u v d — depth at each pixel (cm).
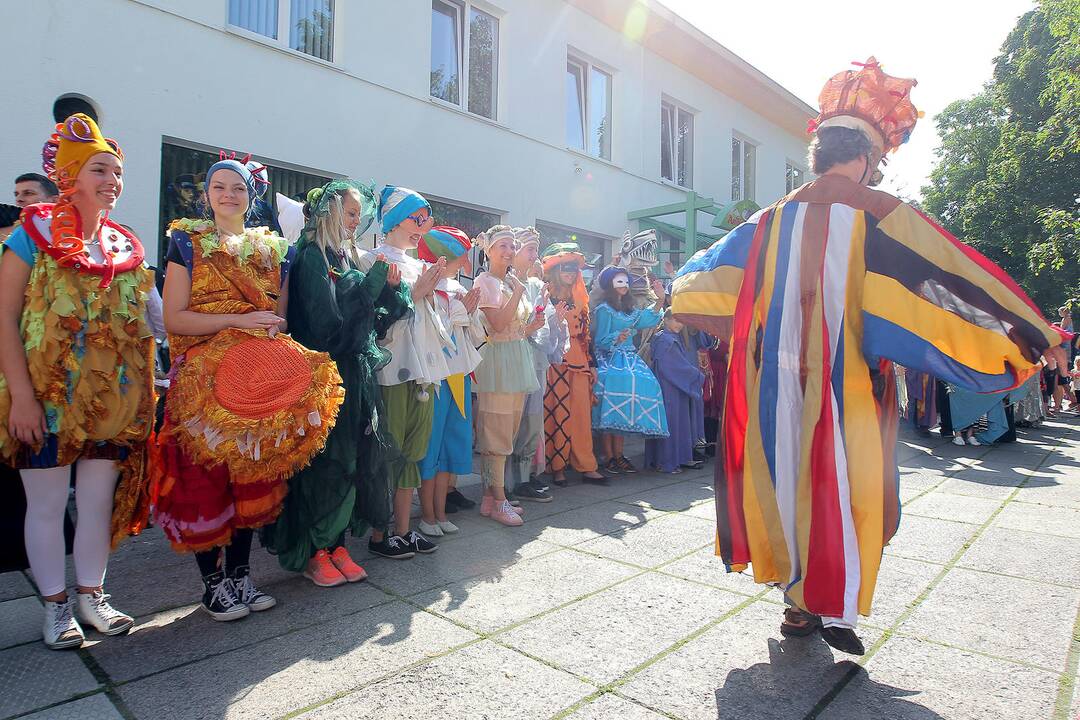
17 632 246
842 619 208
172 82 569
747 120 1385
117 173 241
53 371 221
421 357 323
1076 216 2028
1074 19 1477
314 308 276
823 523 215
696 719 190
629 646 237
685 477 549
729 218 997
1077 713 194
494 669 219
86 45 522
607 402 524
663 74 1157
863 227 224
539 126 919
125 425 239
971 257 213
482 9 862
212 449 236
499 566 321
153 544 357
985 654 233
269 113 634
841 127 236
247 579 268
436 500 375
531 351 427
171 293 246
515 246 414
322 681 210
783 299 230
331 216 296
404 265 341
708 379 655
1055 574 315
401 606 272
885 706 198
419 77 762
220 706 195
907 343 214
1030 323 202
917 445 777
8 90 489
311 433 251
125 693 203
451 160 802
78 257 225
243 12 630
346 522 293
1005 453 720
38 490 230
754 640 243
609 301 554
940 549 355
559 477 515
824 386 221
